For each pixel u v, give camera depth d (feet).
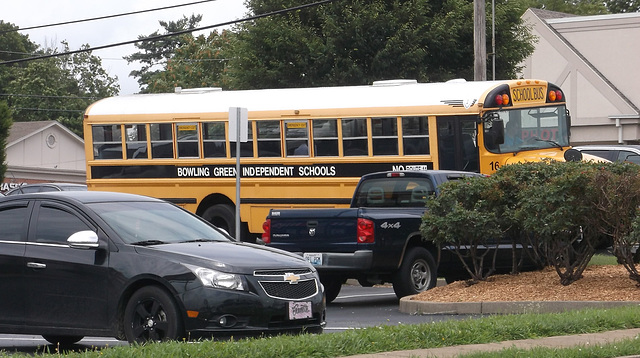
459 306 57.72
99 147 96.37
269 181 88.69
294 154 87.81
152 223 45.29
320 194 86.74
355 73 148.66
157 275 41.14
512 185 61.26
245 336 41.06
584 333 45.34
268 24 153.38
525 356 37.68
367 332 41.91
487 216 60.54
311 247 63.67
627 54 181.57
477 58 106.01
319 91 88.22
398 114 84.23
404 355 38.47
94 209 44.60
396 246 63.36
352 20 149.59
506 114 82.53
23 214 45.70
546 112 85.10
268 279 41.91
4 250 45.01
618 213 56.75
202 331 40.40
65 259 43.47
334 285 67.72
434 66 154.30
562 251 60.54
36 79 330.13
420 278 65.31
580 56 182.91
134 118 94.63
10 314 44.65
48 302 43.78
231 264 41.39
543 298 57.62
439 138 83.05
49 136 254.68
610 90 179.32
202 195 91.91
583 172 57.31
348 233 62.64
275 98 89.10
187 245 43.21
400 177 67.97
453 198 61.36
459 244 62.34
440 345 41.42
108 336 42.45
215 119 91.09
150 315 41.52
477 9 106.01
